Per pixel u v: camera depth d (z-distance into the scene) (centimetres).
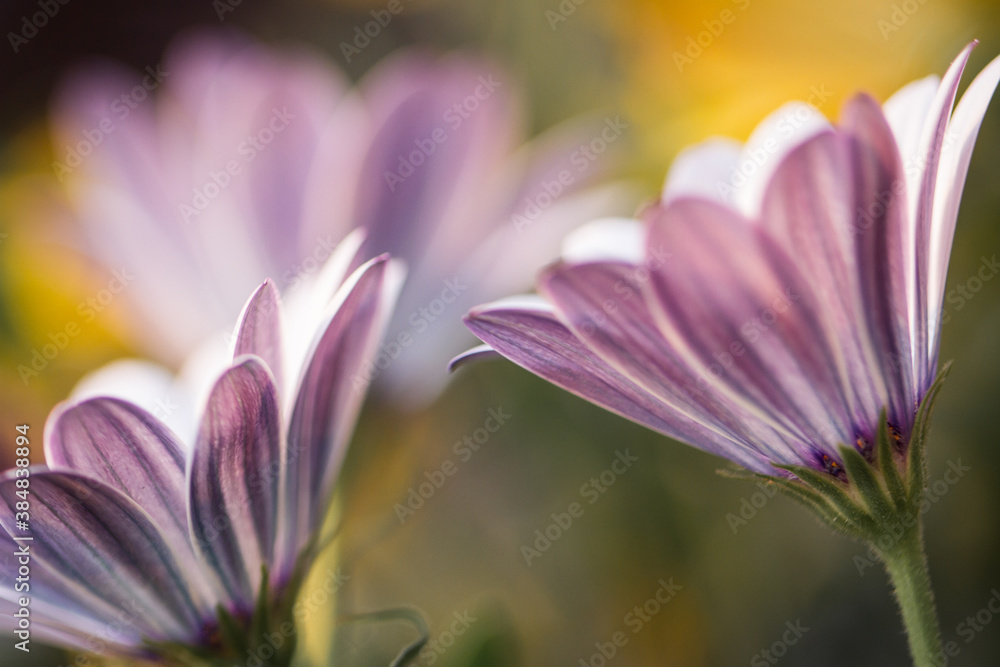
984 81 24
